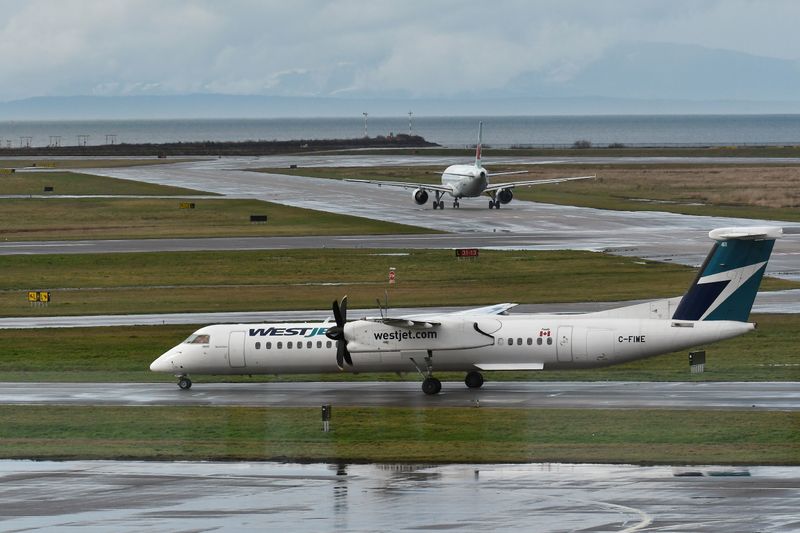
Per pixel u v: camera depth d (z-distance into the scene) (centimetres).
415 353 19150
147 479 13325
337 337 19500
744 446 14288
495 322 19100
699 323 18588
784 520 10838
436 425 16262
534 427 15900
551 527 10819
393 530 10869
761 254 18362
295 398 18962
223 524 11238
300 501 12131
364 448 14762
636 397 18050
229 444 15212
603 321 18875
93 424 16788
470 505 11762
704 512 11206
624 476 12925
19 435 16100
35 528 11212
